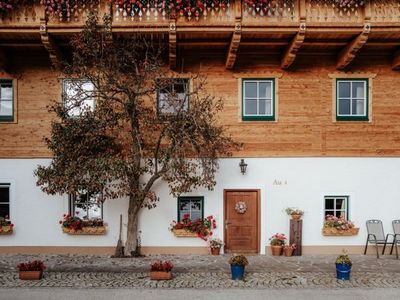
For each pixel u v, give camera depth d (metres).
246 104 13.84
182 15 12.23
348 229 13.35
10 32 12.19
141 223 13.47
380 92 13.84
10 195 13.49
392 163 13.75
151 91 12.41
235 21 12.13
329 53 13.78
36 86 13.66
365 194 13.67
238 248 13.63
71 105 12.48
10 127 13.59
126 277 10.37
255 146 13.65
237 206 13.59
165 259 12.61
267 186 13.61
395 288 9.61
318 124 13.74
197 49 13.59
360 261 12.45
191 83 13.73
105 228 13.38
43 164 13.52
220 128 12.48
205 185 13.10
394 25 12.24
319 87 13.78
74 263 11.99
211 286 9.66
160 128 12.77
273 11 12.27
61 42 13.12
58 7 12.17
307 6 12.34
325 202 13.75
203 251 13.48
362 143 13.73
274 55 13.80
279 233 13.57
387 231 13.65
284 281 10.12
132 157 12.33
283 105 13.73
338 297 8.92
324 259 12.72
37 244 13.45
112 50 12.46
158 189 13.49
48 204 13.52
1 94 13.74
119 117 12.42
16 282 9.85
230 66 13.48
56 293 9.02
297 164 13.66
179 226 13.31
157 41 13.09
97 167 11.62
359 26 12.25
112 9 12.38
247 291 9.29
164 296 8.88
